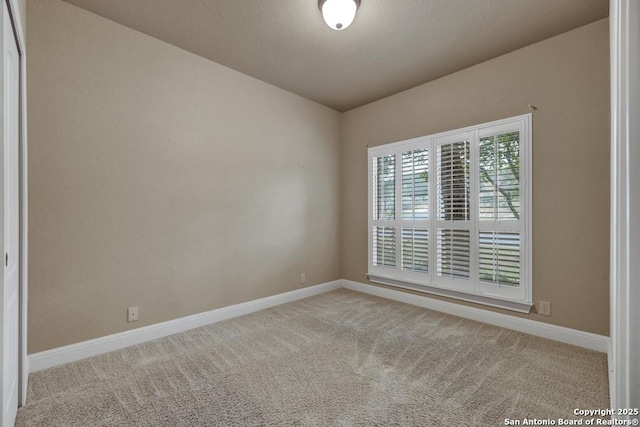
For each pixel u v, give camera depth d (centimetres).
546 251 263
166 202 273
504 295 284
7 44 141
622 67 94
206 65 300
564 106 254
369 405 174
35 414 166
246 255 333
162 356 232
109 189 241
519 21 240
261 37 263
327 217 427
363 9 226
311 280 405
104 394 184
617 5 105
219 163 310
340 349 244
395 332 278
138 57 256
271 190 358
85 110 230
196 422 160
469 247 308
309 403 176
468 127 310
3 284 127
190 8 227
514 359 226
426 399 179
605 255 236
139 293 257
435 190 336
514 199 279
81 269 229
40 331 212
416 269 353
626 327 89
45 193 214
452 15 233
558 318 258
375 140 403
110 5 224
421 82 347
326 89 369
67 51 222
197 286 293
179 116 281
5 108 130
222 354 236
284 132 372
